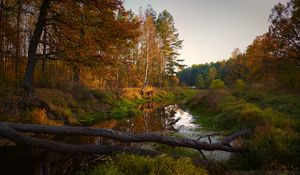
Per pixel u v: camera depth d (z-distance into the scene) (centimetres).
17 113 1305
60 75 2772
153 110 2934
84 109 2153
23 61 2317
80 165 820
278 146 813
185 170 610
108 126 1731
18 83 1869
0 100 1317
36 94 1734
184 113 2658
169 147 1037
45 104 1568
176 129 1658
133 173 584
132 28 1791
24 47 2597
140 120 2123
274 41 2975
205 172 684
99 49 1734
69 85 2420
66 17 1678
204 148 922
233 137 1010
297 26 2731
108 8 1738
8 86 1577
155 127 1766
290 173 691
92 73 1917
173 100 4578
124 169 596
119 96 3259
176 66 6375
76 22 1675
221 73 11144
